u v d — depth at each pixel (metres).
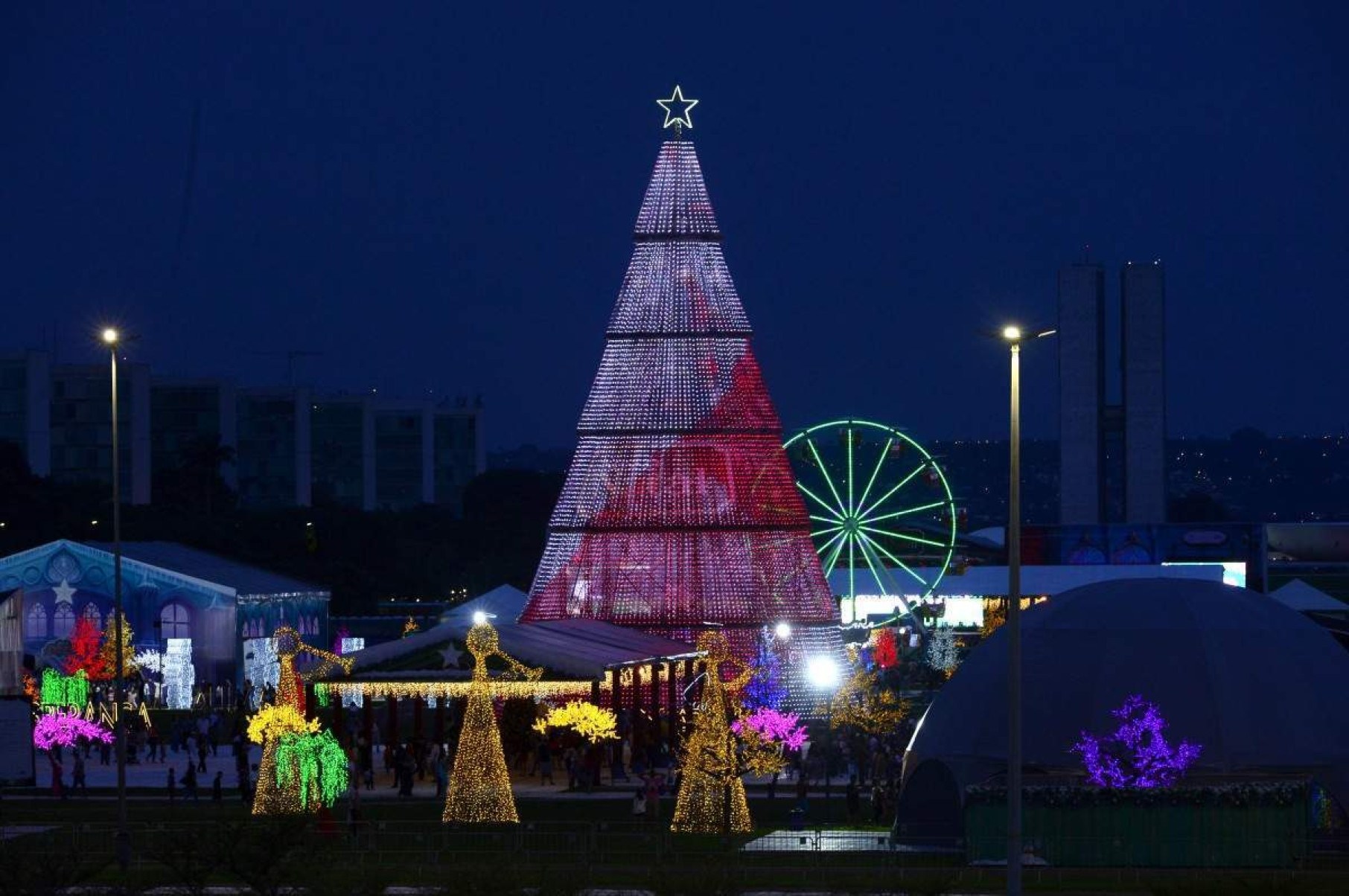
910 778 77.81
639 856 70.31
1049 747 76.31
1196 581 82.81
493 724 80.88
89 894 60.34
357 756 83.56
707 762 77.69
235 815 82.88
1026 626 81.38
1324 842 72.25
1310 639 80.56
